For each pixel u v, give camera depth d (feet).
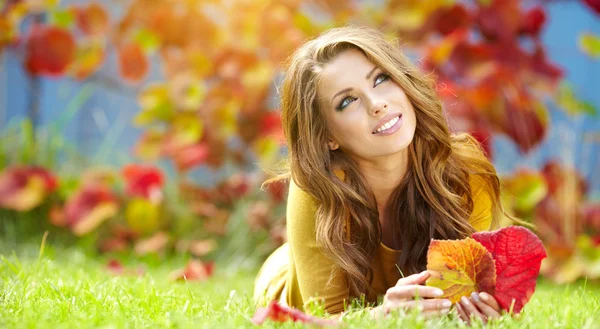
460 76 19.13
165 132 21.04
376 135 9.71
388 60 9.92
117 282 12.03
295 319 8.09
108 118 25.34
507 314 8.31
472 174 11.16
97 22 21.29
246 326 8.19
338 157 10.44
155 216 20.24
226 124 20.61
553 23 25.67
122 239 20.33
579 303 9.96
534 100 19.38
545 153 23.20
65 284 11.03
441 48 18.81
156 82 24.90
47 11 21.75
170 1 21.21
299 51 10.59
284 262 11.93
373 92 9.78
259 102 20.77
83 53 21.13
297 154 10.54
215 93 20.76
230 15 21.30
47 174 20.63
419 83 10.34
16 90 25.03
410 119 9.95
